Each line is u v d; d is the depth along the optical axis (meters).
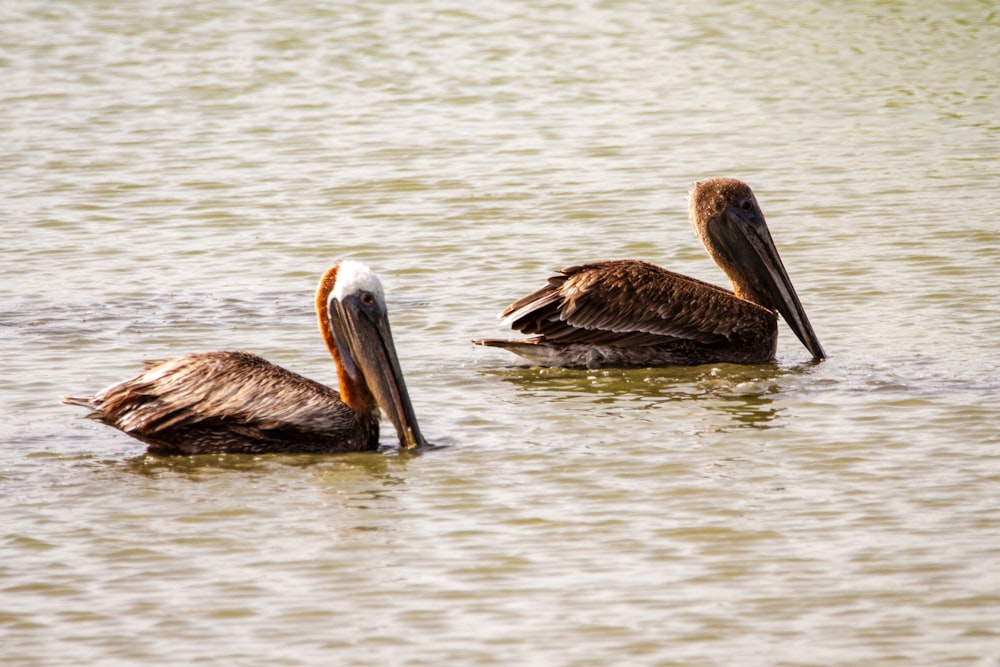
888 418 13.02
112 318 16.70
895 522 10.64
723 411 13.52
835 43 35.47
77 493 11.61
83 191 23.34
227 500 11.43
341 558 10.27
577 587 9.73
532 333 15.48
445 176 24.14
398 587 9.79
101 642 9.09
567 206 22.09
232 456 12.50
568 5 40.41
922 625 9.06
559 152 25.78
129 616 9.45
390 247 19.94
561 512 11.03
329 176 24.25
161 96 30.81
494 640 9.02
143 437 12.52
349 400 12.71
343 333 12.62
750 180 23.48
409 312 16.92
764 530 10.57
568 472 11.91
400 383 12.64
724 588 9.66
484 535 10.62
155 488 11.73
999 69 32.16
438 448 12.62
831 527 10.59
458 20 38.66
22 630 9.27
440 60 34.28
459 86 31.72
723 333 15.44
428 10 39.84
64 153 26.02
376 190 23.28
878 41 35.56
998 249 18.72
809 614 9.26
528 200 22.52
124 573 10.10
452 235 20.56
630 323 15.41
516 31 37.34
